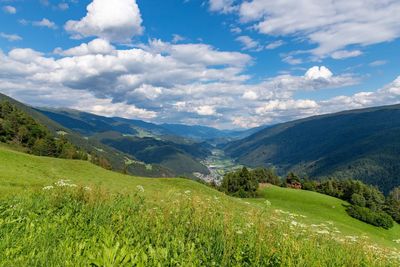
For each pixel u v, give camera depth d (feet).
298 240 33.12
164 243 28.53
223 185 426.92
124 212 35.35
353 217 283.18
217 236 29.78
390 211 378.73
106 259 22.63
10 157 150.00
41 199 39.52
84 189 43.78
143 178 185.88
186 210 37.45
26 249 24.63
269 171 517.96
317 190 484.33
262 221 36.94
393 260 34.83
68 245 25.70
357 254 32.22
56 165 164.96
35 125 523.29
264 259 26.58
